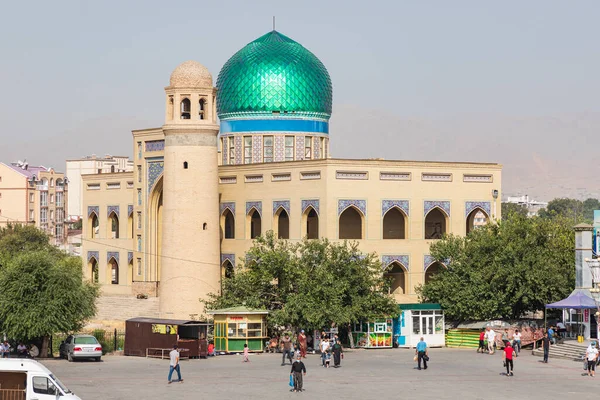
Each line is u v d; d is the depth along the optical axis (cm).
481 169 7825
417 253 7550
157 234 8444
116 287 8844
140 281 8456
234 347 6341
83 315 6419
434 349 6650
